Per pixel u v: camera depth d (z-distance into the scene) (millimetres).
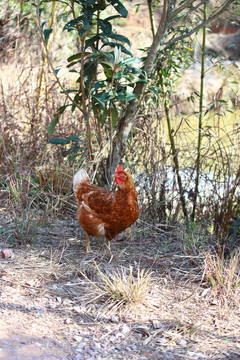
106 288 3355
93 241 4426
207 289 3543
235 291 3449
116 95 4074
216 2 5578
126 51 4184
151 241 4520
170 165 5215
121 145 4672
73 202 5137
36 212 4855
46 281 3502
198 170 4922
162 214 5039
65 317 3041
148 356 2664
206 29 4805
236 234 4570
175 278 3721
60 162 5480
